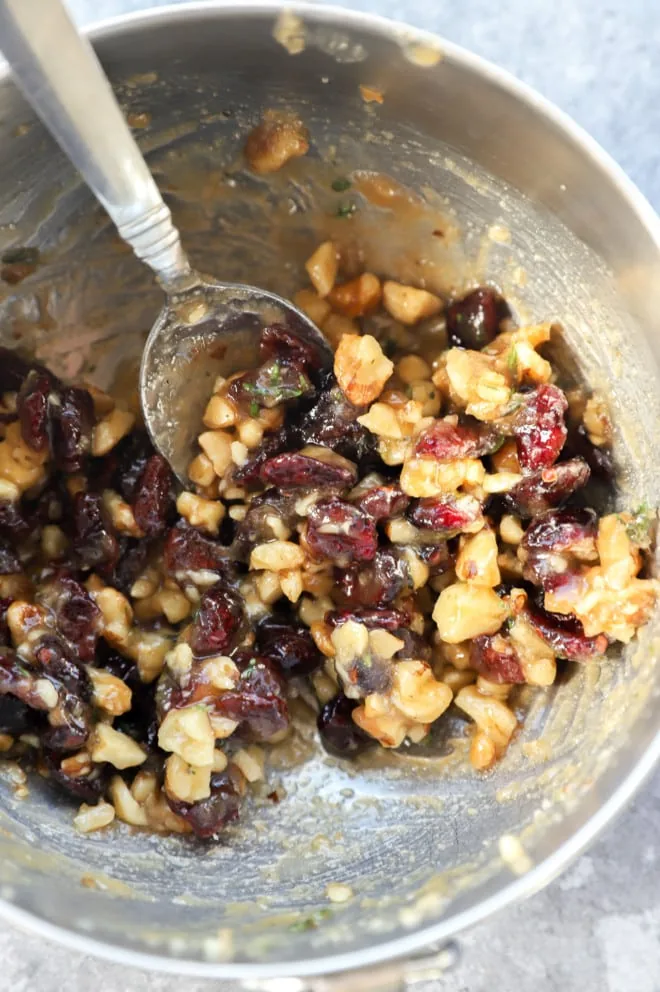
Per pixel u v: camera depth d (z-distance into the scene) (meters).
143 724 0.31
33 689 0.29
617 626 0.29
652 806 0.33
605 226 0.28
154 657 0.31
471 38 0.33
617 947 0.32
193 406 0.31
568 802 0.29
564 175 0.28
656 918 0.32
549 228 0.29
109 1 0.33
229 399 0.31
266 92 0.28
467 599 0.30
